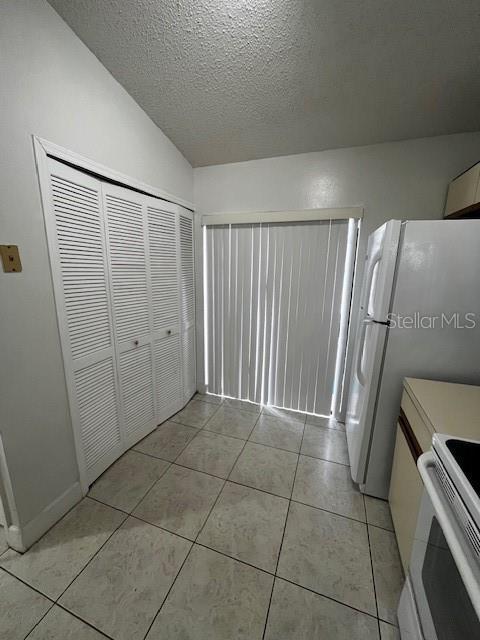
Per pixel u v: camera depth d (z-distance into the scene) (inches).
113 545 48.4
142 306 71.5
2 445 42.8
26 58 40.5
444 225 45.3
